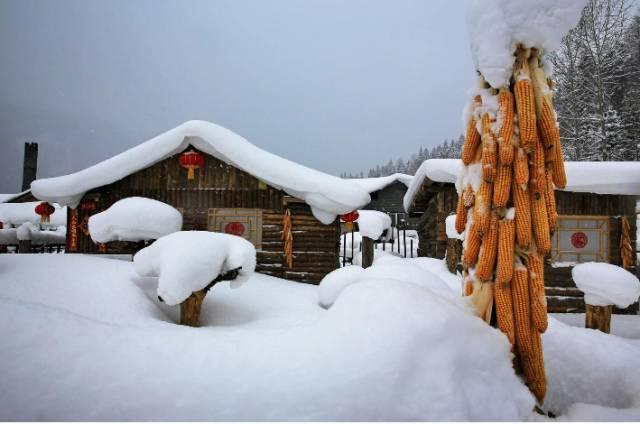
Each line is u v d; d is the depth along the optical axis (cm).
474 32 355
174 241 565
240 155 988
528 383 324
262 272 1030
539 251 331
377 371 260
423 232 1418
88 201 1088
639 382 376
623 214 936
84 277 651
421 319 296
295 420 230
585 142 1961
